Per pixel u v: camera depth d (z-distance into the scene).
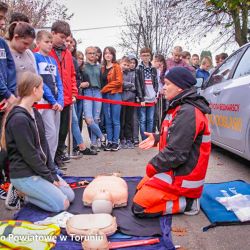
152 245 2.97
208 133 3.48
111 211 3.54
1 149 3.58
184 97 3.51
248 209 3.54
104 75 6.72
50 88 4.77
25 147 3.40
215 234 3.20
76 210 3.70
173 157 3.36
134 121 7.13
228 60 5.89
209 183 4.43
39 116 3.79
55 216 3.43
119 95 6.75
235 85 4.97
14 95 4.18
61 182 3.93
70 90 5.45
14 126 3.39
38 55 4.74
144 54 6.89
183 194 3.49
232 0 4.96
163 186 3.45
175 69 3.59
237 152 5.02
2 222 2.97
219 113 5.50
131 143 7.15
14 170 3.51
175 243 3.06
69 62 5.43
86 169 5.46
